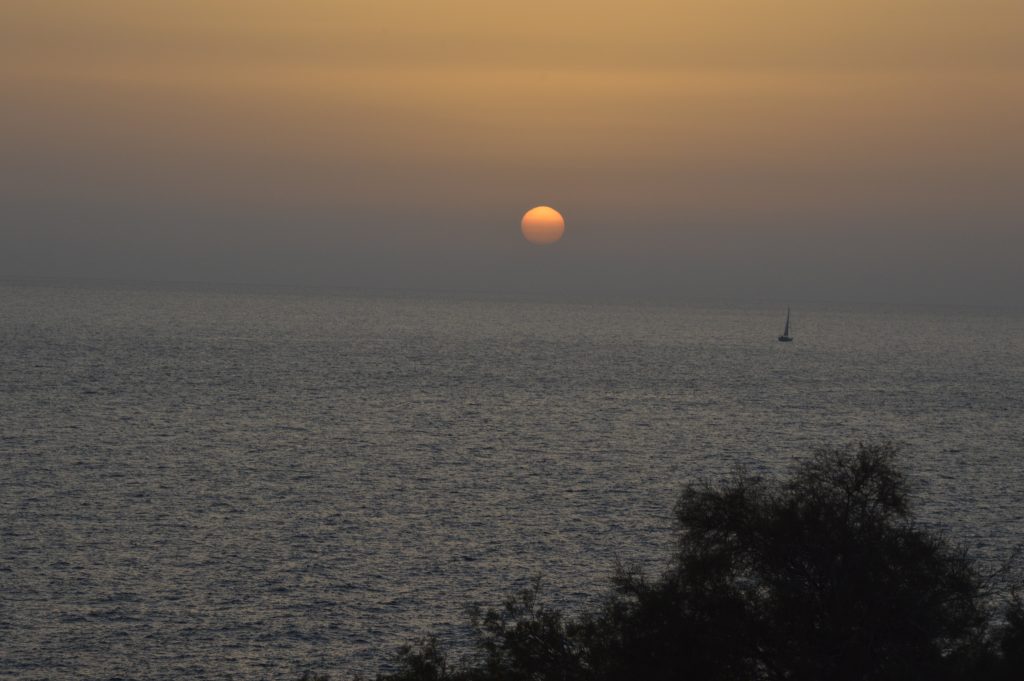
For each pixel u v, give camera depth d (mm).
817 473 85562
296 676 169125
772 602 79562
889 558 79312
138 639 182750
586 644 84875
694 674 78688
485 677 87812
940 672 75250
